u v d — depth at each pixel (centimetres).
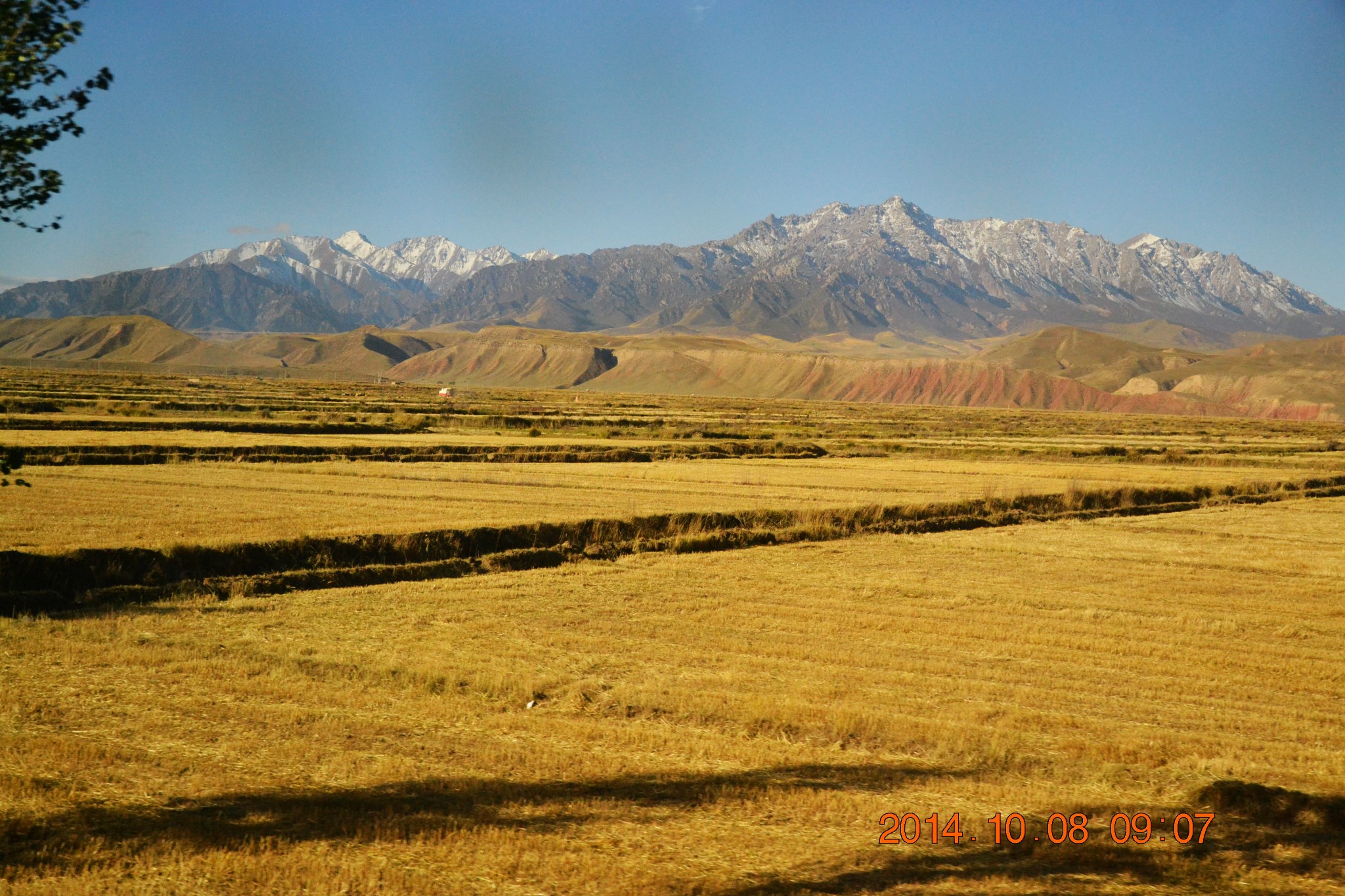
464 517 3506
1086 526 4419
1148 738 1644
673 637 2248
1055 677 2006
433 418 8969
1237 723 1758
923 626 2400
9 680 1755
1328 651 2292
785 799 1361
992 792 1421
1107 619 2550
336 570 2792
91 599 2384
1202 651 2239
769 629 2353
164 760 1434
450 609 2448
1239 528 4509
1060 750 1583
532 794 1362
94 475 4431
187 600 2450
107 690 1725
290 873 1116
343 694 1750
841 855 1212
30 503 3481
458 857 1167
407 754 1492
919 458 7769
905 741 1608
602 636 2234
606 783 1405
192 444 5653
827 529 3897
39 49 1180
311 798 1320
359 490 4253
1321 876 1207
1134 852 1250
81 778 1360
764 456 7319
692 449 7138
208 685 1773
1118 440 11100
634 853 1198
